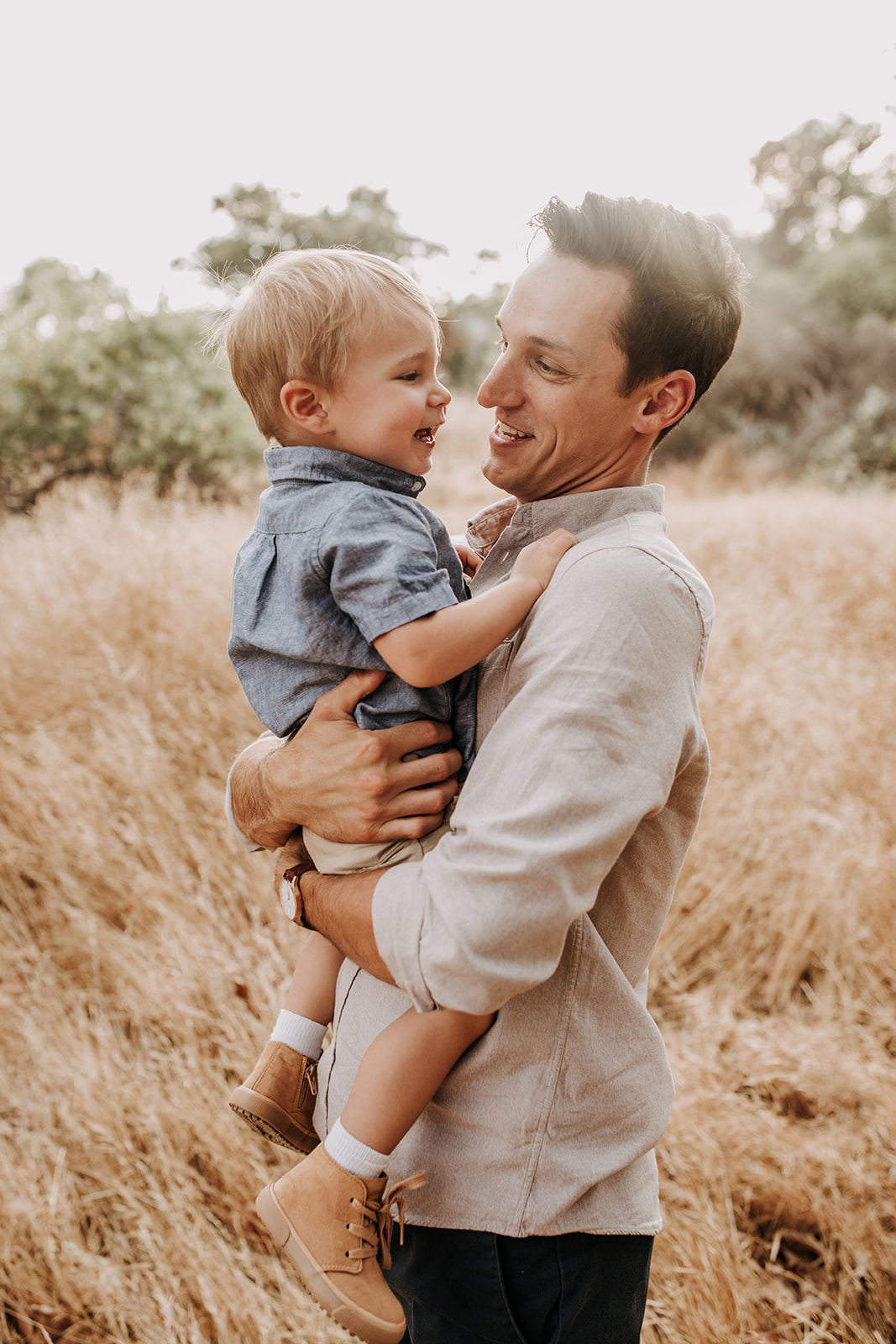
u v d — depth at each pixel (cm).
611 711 99
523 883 94
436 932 99
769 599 554
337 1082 126
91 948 292
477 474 1466
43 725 419
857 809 353
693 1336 186
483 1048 111
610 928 118
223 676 444
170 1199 217
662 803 102
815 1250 219
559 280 116
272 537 121
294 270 122
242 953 285
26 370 893
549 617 108
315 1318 194
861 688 442
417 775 116
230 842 342
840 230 2692
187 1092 240
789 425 1630
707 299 115
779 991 298
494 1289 114
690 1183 218
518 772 99
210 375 935
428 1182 116
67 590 513
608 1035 114
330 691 119
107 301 947
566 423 120
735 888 323
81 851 331
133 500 703
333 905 114
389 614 108
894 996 292
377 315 120
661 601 104
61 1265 205
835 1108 247
